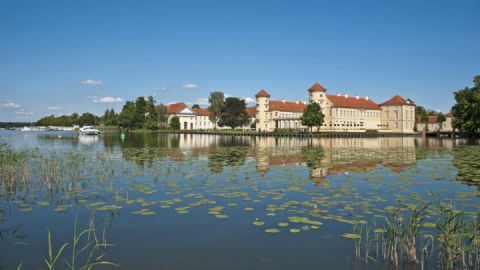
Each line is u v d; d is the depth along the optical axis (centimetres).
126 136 7806
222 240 795
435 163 2138
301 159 2411
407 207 1031
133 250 744
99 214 997
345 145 4381
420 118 12194
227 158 2481
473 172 1728
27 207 1080
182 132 10044
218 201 1123
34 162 2112
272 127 10712
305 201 1109
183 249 748
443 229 730
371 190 1276
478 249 698
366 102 11231
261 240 795
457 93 6125
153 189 1314
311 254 721
